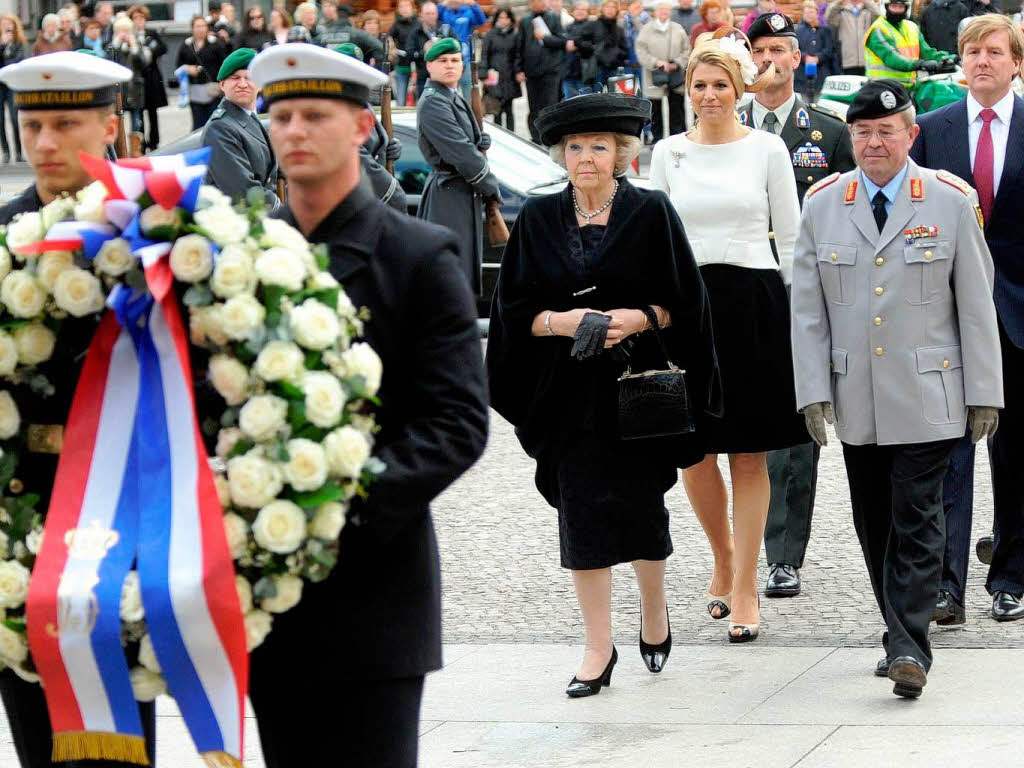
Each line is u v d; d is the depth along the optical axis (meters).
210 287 10.55
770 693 17.86
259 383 10.51
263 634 10.63
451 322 11.23
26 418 11.36
